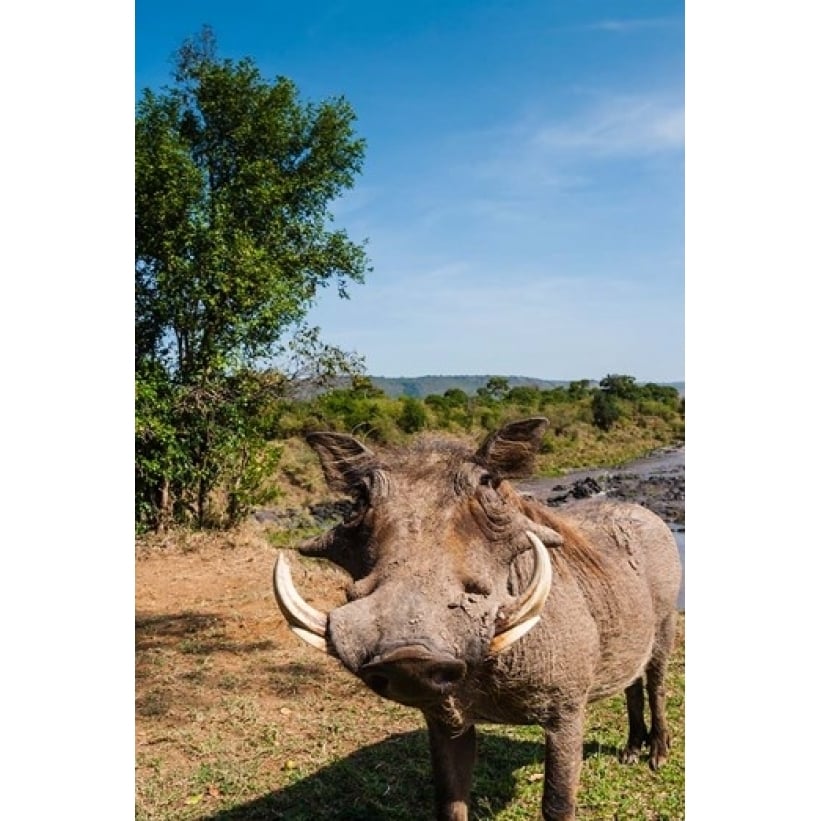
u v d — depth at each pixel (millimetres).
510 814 4816
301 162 14820
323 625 3061
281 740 5949
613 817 4762
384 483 3287
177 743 5918
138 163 12945
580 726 3930
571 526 4398
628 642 4426
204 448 14219
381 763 5508
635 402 35281
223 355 13836
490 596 3094
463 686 3646
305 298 14438
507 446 3377
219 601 9961
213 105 13914
